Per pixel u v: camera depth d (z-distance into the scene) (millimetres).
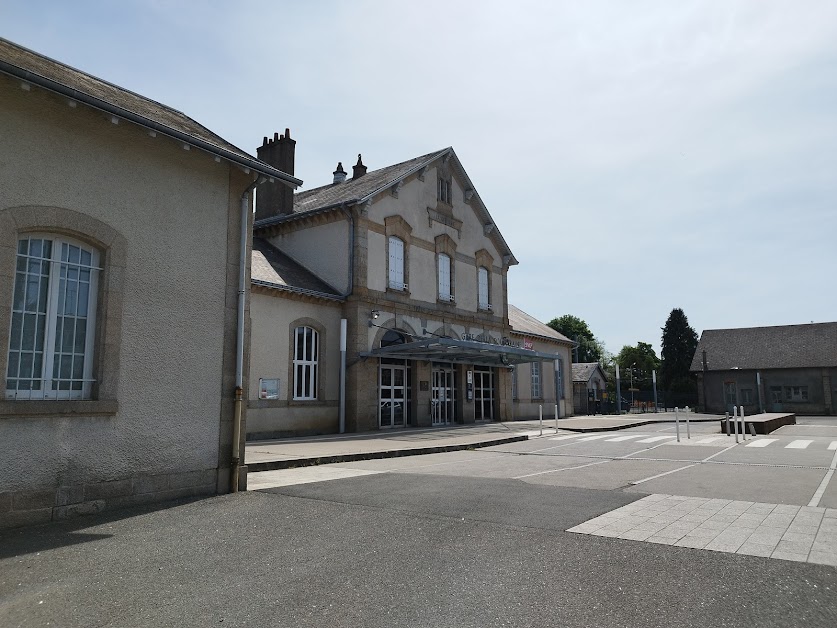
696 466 11758
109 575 4773
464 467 11664
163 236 8000
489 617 3951
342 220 20984
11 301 6508
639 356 74688
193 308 8281
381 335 21062
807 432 21891
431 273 24000
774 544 5652
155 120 7867
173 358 7980
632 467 11633
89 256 7383
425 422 22750
